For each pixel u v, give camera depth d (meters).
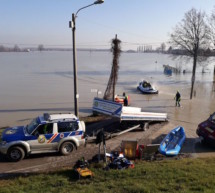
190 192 6.62
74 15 14.20
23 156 10.55
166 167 9.26
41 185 7.75
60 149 11.23
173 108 24.45
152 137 14.39
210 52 50.72
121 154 10.17
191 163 9.99
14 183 8.08
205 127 13.51
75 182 7.99
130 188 7.04
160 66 88.50
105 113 14.98
